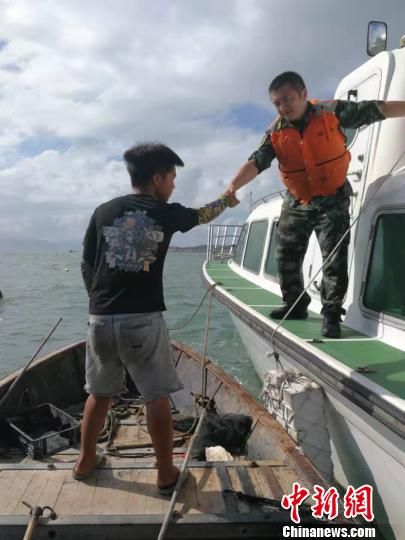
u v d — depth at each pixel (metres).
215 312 15.09
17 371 4.89
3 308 17.98
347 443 3.73
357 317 4.47
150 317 2.68
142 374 2.71
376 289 4.30
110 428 4.38
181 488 2.93
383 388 3.13
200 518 2.62
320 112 3.89
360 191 4.63
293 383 3.94
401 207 4.00
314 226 4.35
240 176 3.90
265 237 7.52
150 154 2.83
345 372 3.43
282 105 3.81
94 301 2.73
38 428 4.43
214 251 10.86
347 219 4.16
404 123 4.29
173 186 2.96
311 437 3.79
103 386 2.81
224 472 3.10
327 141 3.90
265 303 5.98
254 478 3.06
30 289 25.05
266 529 2.59
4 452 4.04
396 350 3.85
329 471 3.79
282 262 4.71
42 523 2.55
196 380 5.35
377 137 4.48
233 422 4.13
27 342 12.03
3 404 4.46
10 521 2.56
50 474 3.06
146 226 2.69
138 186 2.86
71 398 5.33
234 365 8.90
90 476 3.04
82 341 5.64
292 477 3.08
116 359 2.79
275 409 4.07
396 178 4.18
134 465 3.15
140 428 4.55
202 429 4.19
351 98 5.00
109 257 2.68
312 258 5.45
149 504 2.78
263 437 3.73
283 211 4.61
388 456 3.18
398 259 4.04
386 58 4.50
